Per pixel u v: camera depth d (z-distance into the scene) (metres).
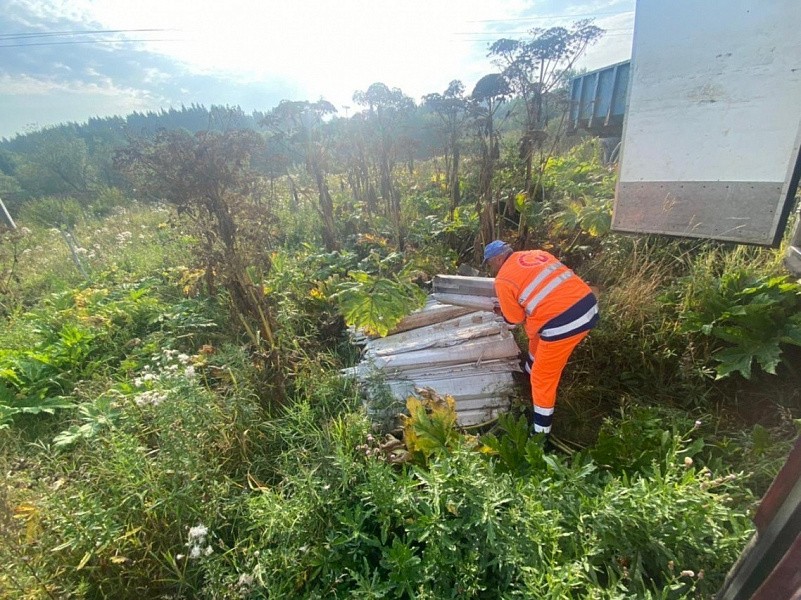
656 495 1.54
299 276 4.24
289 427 2.40
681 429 2.39
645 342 2.95
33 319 4.34
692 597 1.43
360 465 1.93
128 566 1.75
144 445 2.29
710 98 2.76
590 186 5.25
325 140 6.06
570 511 1.59
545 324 2.46
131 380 3.01
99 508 1.74
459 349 3.14
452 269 4.38
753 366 2.71
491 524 1.47
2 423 2.67
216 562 1.64
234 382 2.58
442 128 5.51
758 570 1.10
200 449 2.18
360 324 3.10
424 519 1.55
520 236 4.54
